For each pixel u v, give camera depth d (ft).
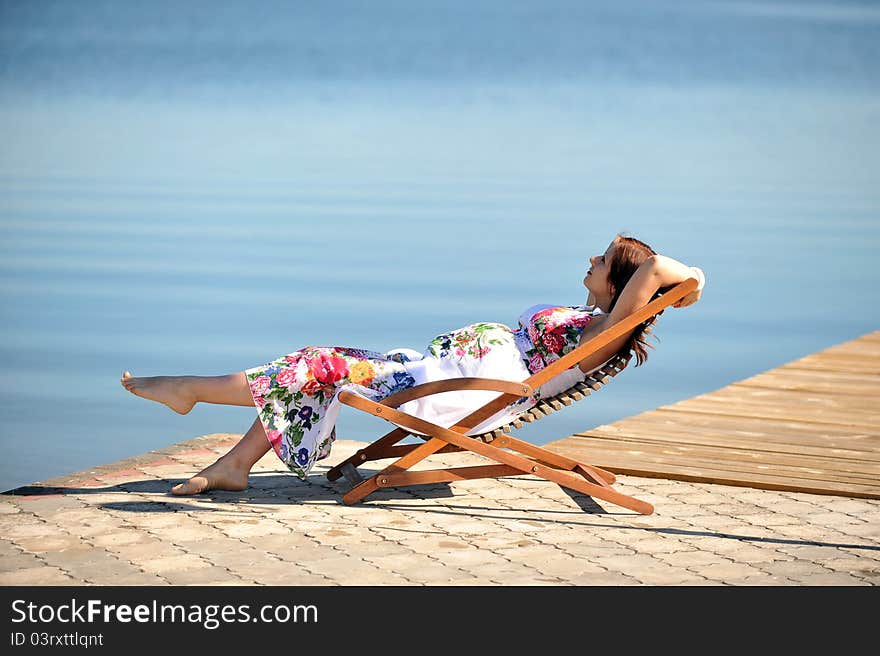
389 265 95.91
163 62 386.73
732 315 83.56
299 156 172.35
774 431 52.31
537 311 41.16
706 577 34.53
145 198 131.95
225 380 40.65
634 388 64.95
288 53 414.62
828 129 216.95
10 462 50.19
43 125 224.33
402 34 472.44
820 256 104.12
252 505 40.24
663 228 115.14
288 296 84.53
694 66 371.56
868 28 470.80
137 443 53.52
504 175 151.84
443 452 41.27
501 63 382.01
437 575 34.17
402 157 170.50
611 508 41.01
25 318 77.51
